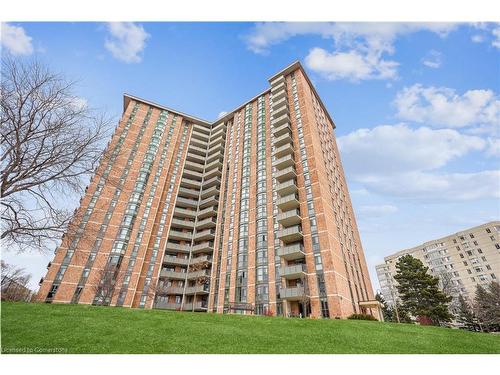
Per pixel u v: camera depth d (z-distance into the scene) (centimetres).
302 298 3478
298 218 4216
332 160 5725
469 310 6456
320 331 1631
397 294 9325
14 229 1193
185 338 1293
